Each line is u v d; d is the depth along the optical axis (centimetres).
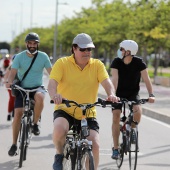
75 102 1052
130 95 1435
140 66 1406
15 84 1510
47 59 1556
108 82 1105
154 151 1770
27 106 1480
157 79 5812
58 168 1093
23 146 1423
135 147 1345
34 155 1605
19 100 1510
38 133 1602
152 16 5219
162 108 3033
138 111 1393
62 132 1073
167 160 1619
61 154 1099
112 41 7050
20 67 1552
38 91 1551
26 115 1466
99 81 1116
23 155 1476
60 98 1022
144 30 5347
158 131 2266
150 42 5903
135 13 6425
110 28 6812
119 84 1426
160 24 5084
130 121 1364
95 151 1060
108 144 1853
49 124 2314
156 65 6378
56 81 1094
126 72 1410
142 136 2102
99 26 7862
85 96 1119
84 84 1111
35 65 1550
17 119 1497
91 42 1085
